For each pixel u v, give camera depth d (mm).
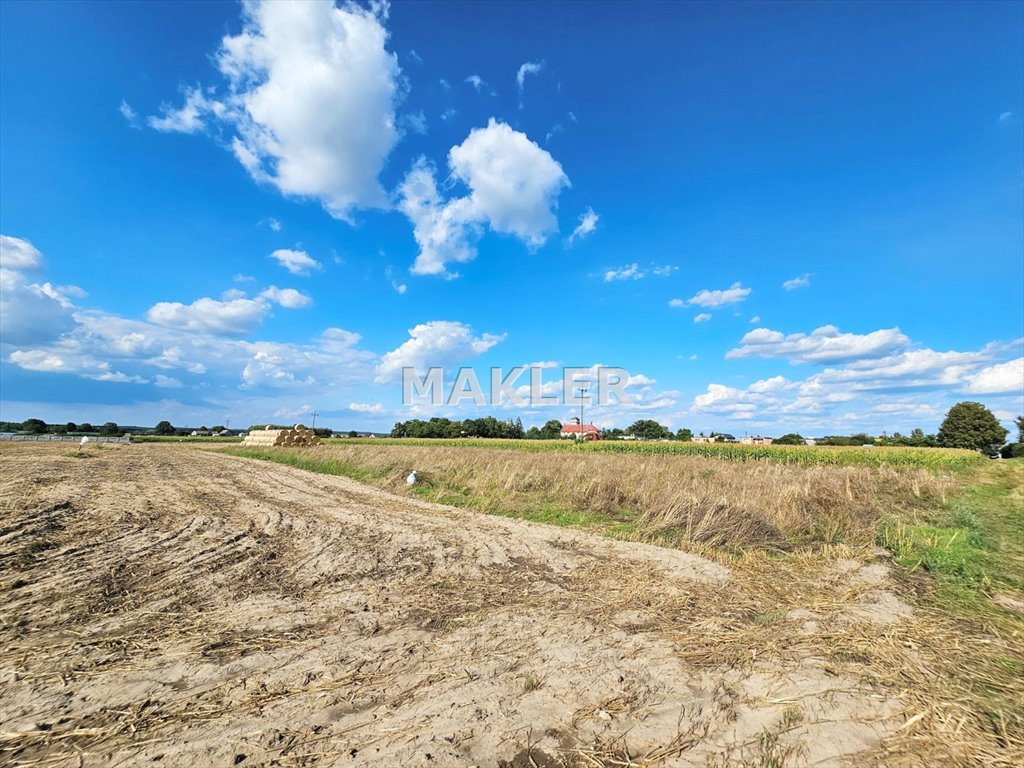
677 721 2918
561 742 2691
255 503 10891
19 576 5340
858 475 15195
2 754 2484
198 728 2744
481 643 3975
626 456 22484
